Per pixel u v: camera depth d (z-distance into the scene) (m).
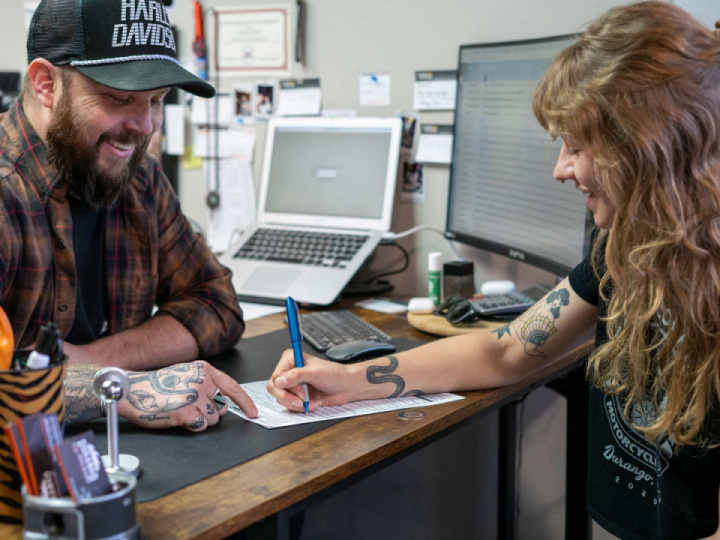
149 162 1.35
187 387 0.93
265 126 2.02
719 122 0.79
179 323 1.29
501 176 1.56
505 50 1.52
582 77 0.85
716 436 0.88
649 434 0.92
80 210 1.23
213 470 0.80
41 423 0.63
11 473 0.68
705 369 0.84
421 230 1.85
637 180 0.82
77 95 1.09
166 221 1.38
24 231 1.14
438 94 1.78
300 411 1.00
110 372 0.76
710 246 0.82
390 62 1.84
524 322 1.14
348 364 1.09
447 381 1.09
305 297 1.65
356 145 1.80
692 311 0.83
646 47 0.80
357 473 0.88
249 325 1.52
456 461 1.95
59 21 1.07
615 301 0.99
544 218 1.42
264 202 1.91
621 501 1.06
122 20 1.05
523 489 1.88
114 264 1.30
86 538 0.60
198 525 0.68
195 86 1.10
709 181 0.80
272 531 0.77
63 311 1.21
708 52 0.80
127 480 0.66
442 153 1.79
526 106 1.46
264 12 1.98
